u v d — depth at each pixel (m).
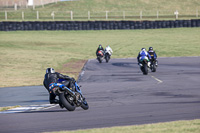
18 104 44.59
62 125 29.48
